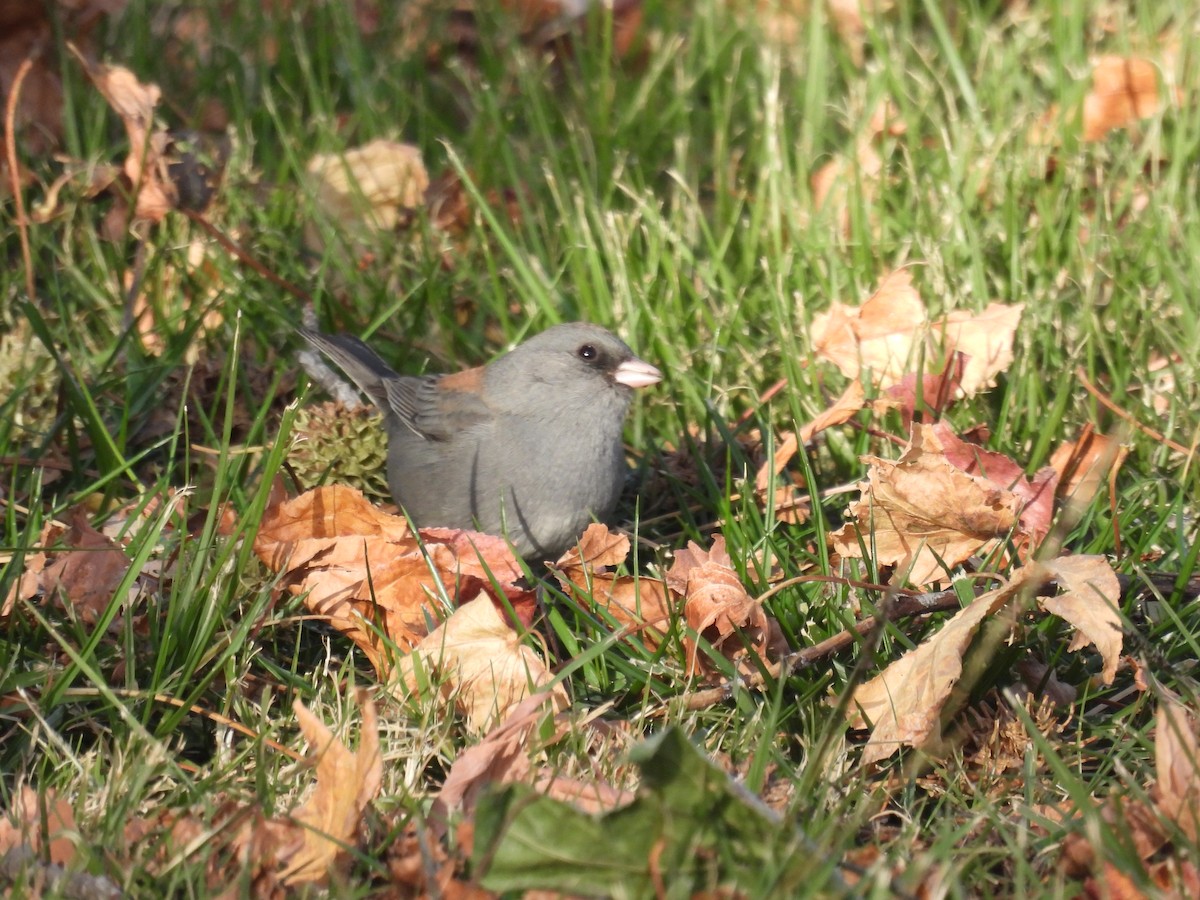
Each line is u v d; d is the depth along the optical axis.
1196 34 12.38
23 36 11.96
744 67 13.37
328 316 10.24
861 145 11.68
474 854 4.84
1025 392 8.97
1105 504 8.00
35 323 8.59
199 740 6.43
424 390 8.59
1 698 6.21
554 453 8.23
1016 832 5.68
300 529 7.36
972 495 7.04
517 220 11.45
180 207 9.95
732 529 7.73
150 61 12.86
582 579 7.43
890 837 5.78
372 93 12.72
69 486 8.44
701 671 6.84
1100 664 6.96
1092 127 11.52
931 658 6.24
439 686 6.49
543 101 12.79
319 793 5.49
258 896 5.18
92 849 5.18
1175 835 5.21
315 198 10.96
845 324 9.20
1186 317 9.50
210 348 9.85
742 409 9.56
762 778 5.76
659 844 4.88
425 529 7.44
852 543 7.41
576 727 6.19
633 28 14.45
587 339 8.25
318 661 7.04
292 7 13.52
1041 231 10.25
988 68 12.52
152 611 6.73
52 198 10.08
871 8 13.62
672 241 10.36
